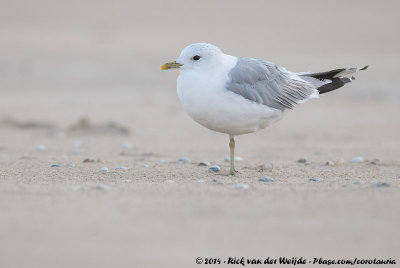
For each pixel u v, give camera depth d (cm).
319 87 1166
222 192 896
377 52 3581
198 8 5534
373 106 2389
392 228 732
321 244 689
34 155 1419
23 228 718
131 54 3616
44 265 630
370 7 5397
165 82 2934
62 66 3238
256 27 4725
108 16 5134
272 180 1042
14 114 2112
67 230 715
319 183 1005
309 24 4784
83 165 1240
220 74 1040
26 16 5016
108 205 812
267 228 732
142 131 1861
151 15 5219
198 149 1574
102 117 2088
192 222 748
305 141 1744
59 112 2175
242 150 1578
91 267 627
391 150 1568
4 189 897
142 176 1092
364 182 1021
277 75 1109
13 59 3384
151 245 679
